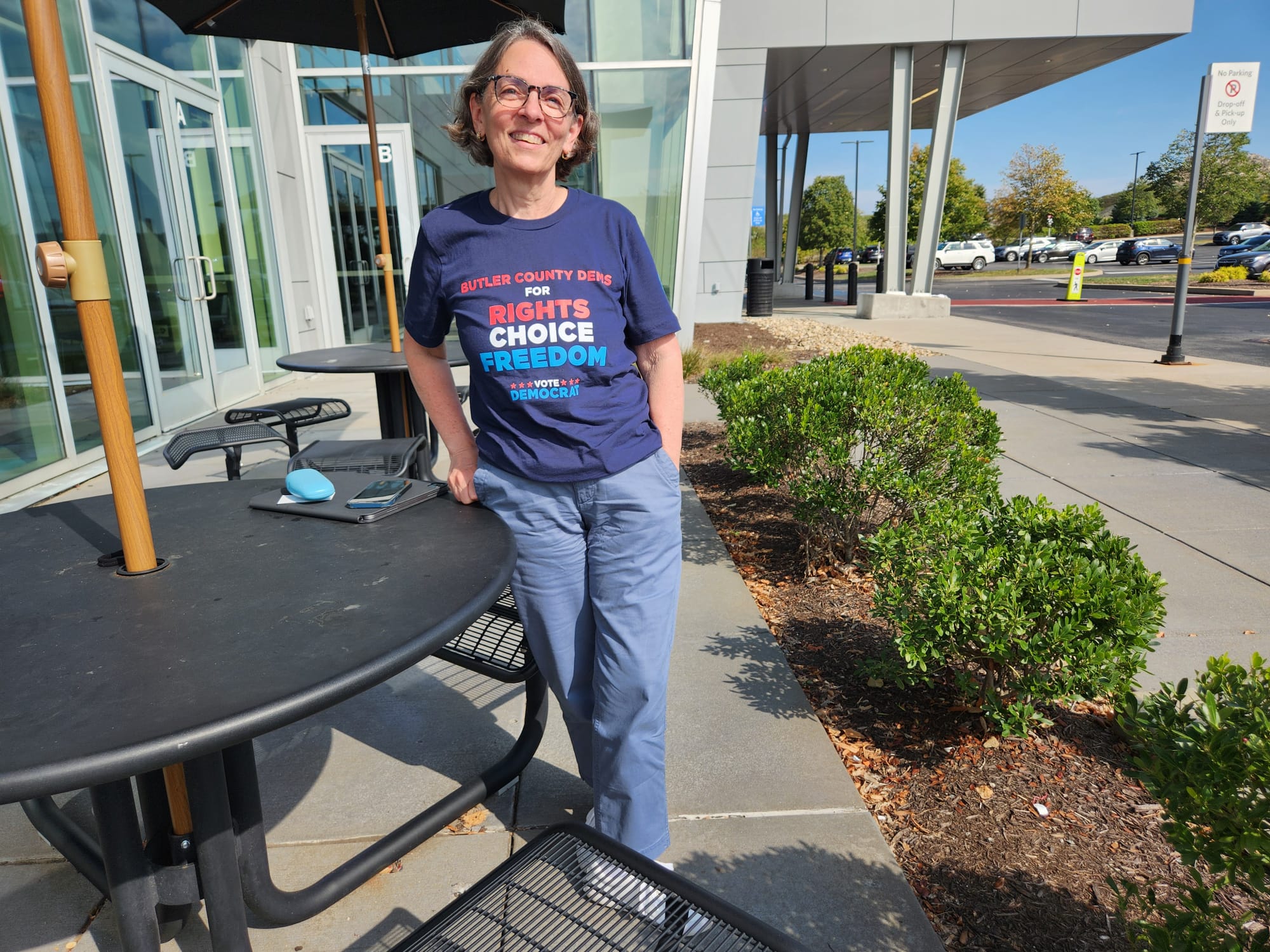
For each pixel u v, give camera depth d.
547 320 1.54
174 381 7.03
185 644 1.10
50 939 1.80
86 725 0.91
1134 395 7.63
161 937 1.75
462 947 1.16
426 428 4.33
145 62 6.69
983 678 2.56
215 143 8.02
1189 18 14.80
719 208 14.98
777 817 2.14
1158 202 75.19
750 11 14.20
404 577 1.32
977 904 1.86
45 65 1.07
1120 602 2.10
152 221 6.77
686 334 10.36
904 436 3.57
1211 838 1.29
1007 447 5.72
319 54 10.17
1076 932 1.77
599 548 1.63
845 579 3.67
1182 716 1.45
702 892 1.13
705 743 2.46
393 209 10.77
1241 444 5.73
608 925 1.18
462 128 1.62
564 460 1.57
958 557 2.40
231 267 8.24
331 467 2.46
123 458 1.32
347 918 1.84
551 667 1.78
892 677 2.56
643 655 1.64
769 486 3.85
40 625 1.17
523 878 1.24
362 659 1.04
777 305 22.50
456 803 2.06
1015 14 14.77
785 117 23.25
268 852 2.04
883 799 2.21
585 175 10.14
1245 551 3.87
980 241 48.38
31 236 5.30
